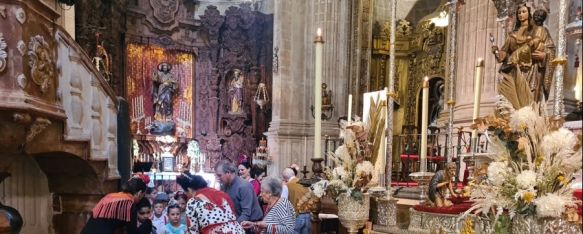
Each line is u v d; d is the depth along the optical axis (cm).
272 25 1572
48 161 579
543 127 220
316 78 340
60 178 615
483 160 326
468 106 736
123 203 409
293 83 1298
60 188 623
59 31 496
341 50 1307
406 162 965
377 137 351
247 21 1566
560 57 235
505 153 232
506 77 257
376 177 346
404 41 1521
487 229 244
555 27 436
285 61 1291
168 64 1521
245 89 1570
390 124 358
